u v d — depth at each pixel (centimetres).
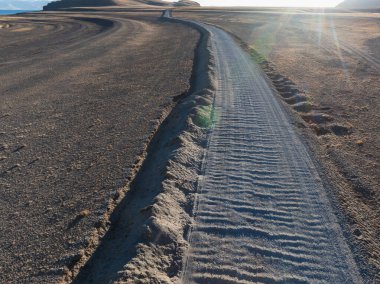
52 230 489
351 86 1245
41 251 447
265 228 459
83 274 406
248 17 6022
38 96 1357
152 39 3312
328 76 1417
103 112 1066
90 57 2367
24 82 1662
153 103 1112
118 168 661
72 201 561
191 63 1812
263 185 567
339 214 488
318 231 454
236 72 1485
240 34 3222
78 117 1038
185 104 1022
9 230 503
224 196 536
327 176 595
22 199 589
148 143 785
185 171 611
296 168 623
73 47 3056
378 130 821
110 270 396
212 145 729
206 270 389
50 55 2620
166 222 458
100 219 495
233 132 801
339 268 392
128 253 414
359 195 546
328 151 702
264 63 1708
